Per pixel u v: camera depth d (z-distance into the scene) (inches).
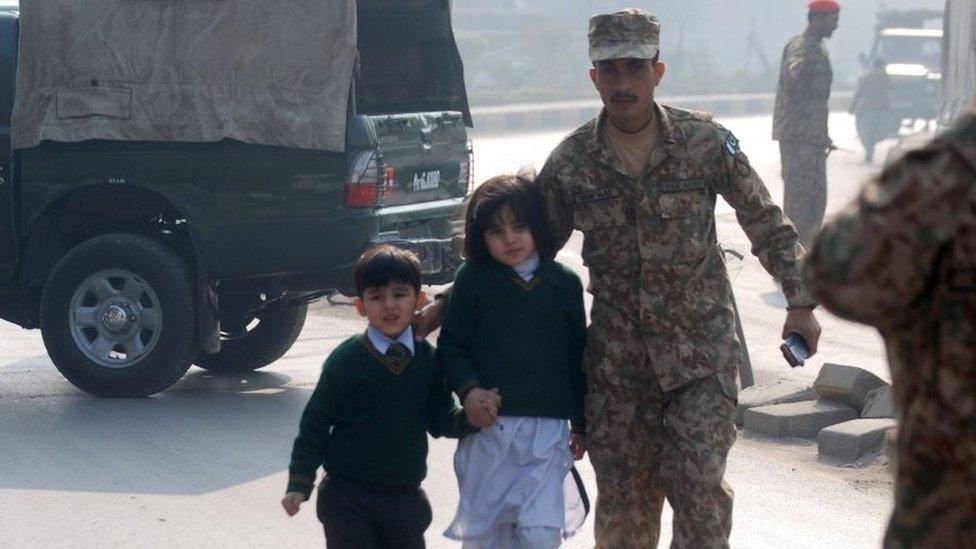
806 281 162.9
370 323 300.7
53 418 530.6
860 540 399.5
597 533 322.0
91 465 466.0
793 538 400.2
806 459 490.6
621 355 311.4
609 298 311.7
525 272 309.7
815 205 909.8
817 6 898.7
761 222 309.0
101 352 562.9
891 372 166.1
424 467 306.3
